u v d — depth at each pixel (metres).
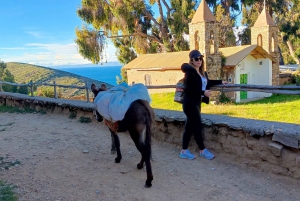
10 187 4.49
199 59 5.27
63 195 4.28
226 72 22.81
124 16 30.08
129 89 4.82
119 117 4.56
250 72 24.36
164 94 23.62
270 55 24.23
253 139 5.01
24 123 9.05
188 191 4.37
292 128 4.68
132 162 5.59
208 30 21.33
